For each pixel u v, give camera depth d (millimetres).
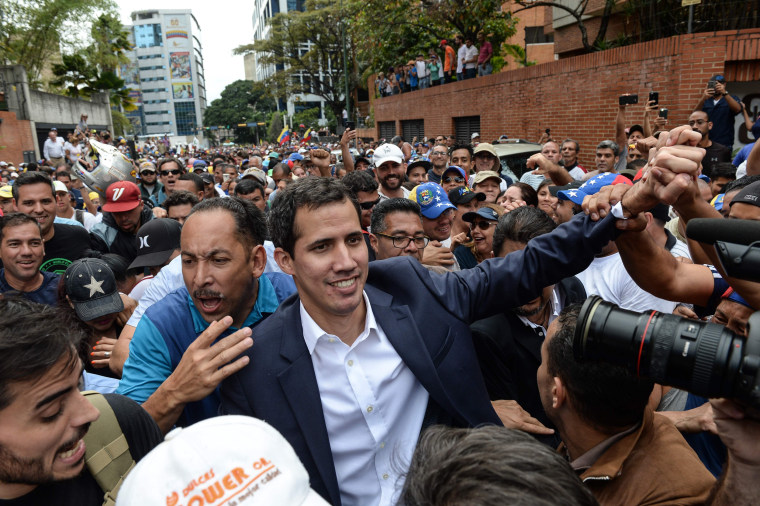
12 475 1134
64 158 19031
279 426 1545
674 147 1293
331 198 1478
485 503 803
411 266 1784
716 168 4680
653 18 8000
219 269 1894
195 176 6004
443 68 16766
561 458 911
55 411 1143
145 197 6844
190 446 846
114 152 6578
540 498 808
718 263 1314
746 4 6711
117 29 34656
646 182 1364
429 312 1678
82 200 8633
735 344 983
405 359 1595
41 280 3438
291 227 1506
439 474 897
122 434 1384
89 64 33750
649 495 1278
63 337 1150
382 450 1628
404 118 19391
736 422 1022
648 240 1562
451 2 14156
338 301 1502
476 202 4285
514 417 1931
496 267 1726
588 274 2994
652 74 7453
